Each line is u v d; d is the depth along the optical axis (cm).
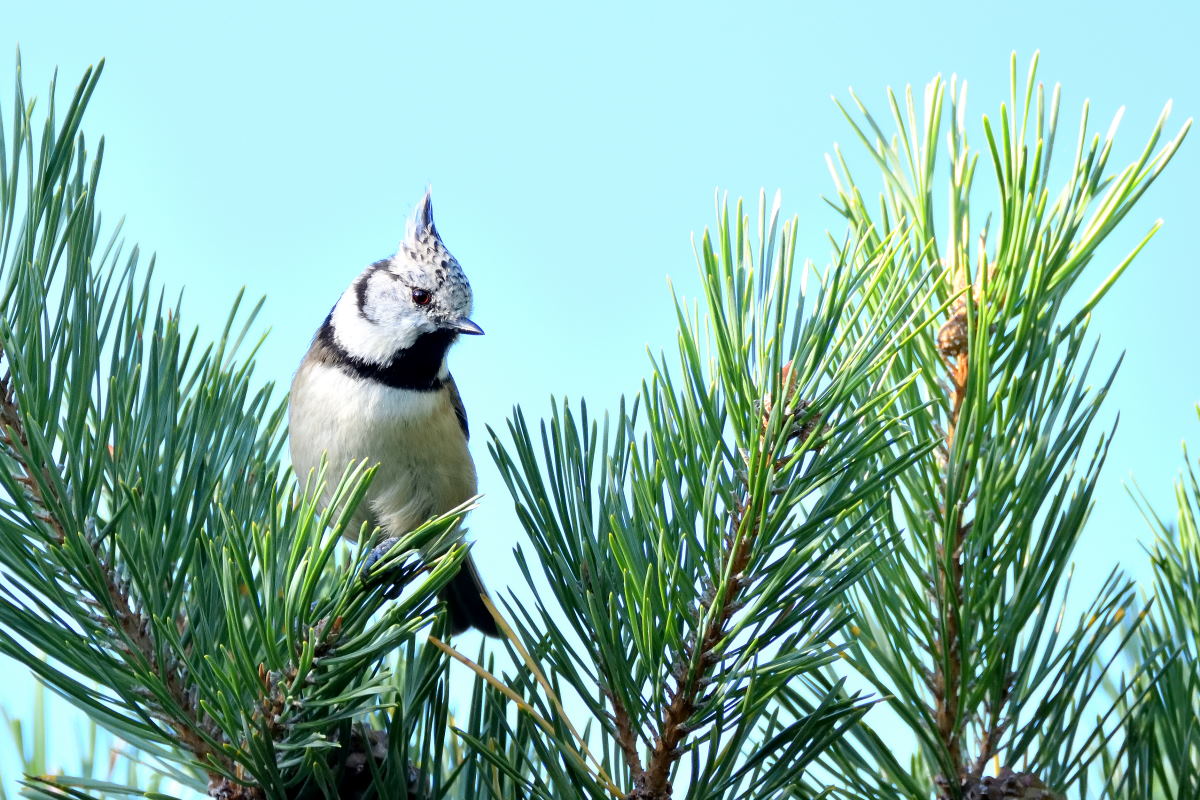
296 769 624
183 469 656
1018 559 685
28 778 573
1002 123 651
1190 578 703
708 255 602
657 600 607
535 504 633
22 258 639
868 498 686
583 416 651
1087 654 668
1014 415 686
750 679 604
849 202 736
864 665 699
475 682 662
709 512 596
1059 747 677
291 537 661
